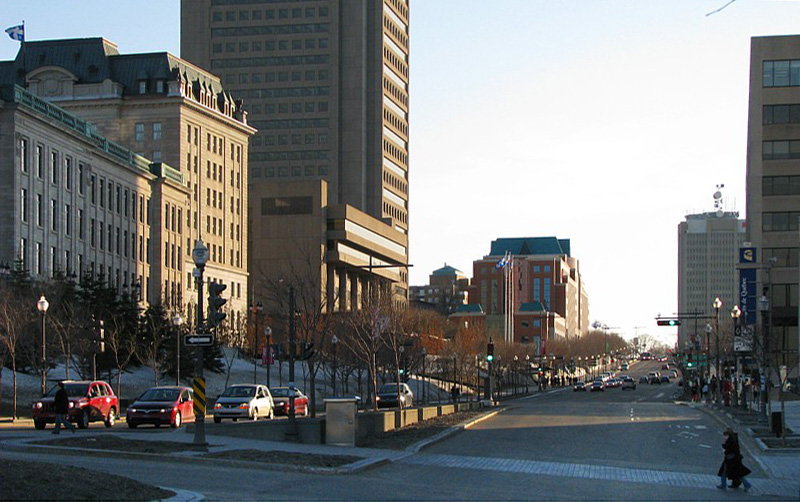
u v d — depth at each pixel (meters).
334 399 37.44
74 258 101.81
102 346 63.38
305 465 28.52
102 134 139.12
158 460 28.94
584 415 65.00
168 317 92.75
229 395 51.78
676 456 36.84
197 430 31.05
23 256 92.25
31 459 27.84
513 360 155.38
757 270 105.56
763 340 64.31
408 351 92.50
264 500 21.72
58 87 139.38
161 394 45.84
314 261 156.75
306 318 68.62
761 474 31.31
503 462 33.34
